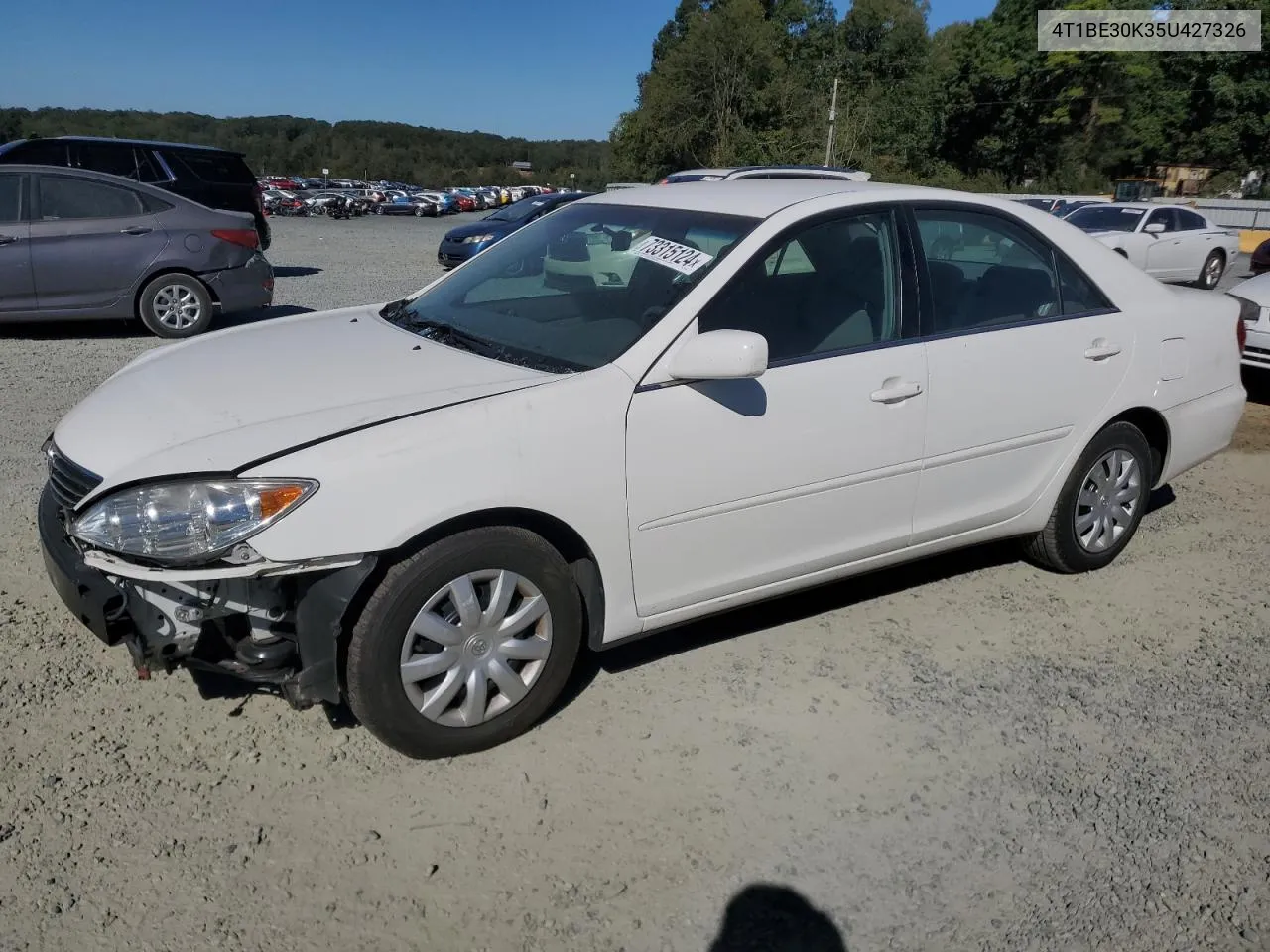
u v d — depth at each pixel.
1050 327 4.09
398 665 2.88
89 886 2.51
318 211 48.75
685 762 3.10
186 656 2.87
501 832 2.77
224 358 3.49
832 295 3.60
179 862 2.61
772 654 3.77
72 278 9.27
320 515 2.70
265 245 14.21
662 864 2.67
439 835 2.75
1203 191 54.97
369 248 21.84
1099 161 57.12
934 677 3.64
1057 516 4.36
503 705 3.10
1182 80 54.94
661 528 3.24
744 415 3.31
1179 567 4.72
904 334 3.72
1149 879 2.69
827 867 2.69
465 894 2.54
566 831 2.78
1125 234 17.36
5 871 2.54
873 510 3.72
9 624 3.72
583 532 3.08
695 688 3.51
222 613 2.82
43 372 7.96
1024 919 2.54
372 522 2.74
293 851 2.66
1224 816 2.95
